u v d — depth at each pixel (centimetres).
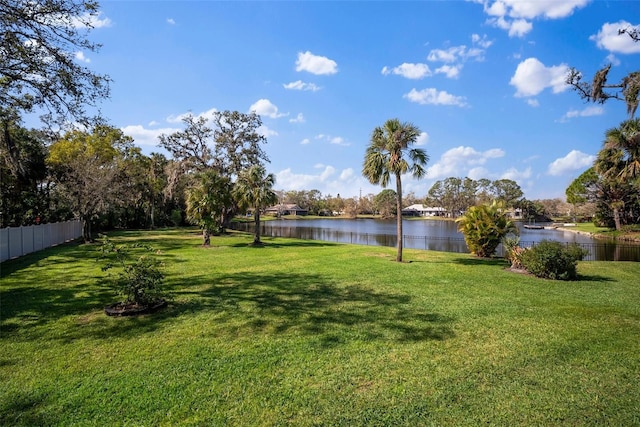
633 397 326
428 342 461
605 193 3503
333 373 371
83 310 607
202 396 325
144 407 307
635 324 539
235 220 6294
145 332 499
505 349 438
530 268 964
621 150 2223
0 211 1836
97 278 902
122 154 3034
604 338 477
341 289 780
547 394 331
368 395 327
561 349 438
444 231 4219
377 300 682
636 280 918
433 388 340
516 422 287
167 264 1160
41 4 650
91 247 1714
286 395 327
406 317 572
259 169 1916
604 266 1184
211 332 500
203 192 1850
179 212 3988
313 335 487
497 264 1193
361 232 3638
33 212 2095
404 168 1229
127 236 2445
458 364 394
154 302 625
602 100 983
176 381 354
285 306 637
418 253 1549
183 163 2912
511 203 7438
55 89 713
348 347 443
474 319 562
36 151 2095
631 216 3472
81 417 293
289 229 4016
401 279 898
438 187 8900
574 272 923
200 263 1186
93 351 431
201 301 671
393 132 1245
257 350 433
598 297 716
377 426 280
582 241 2719
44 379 358
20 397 323
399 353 425
